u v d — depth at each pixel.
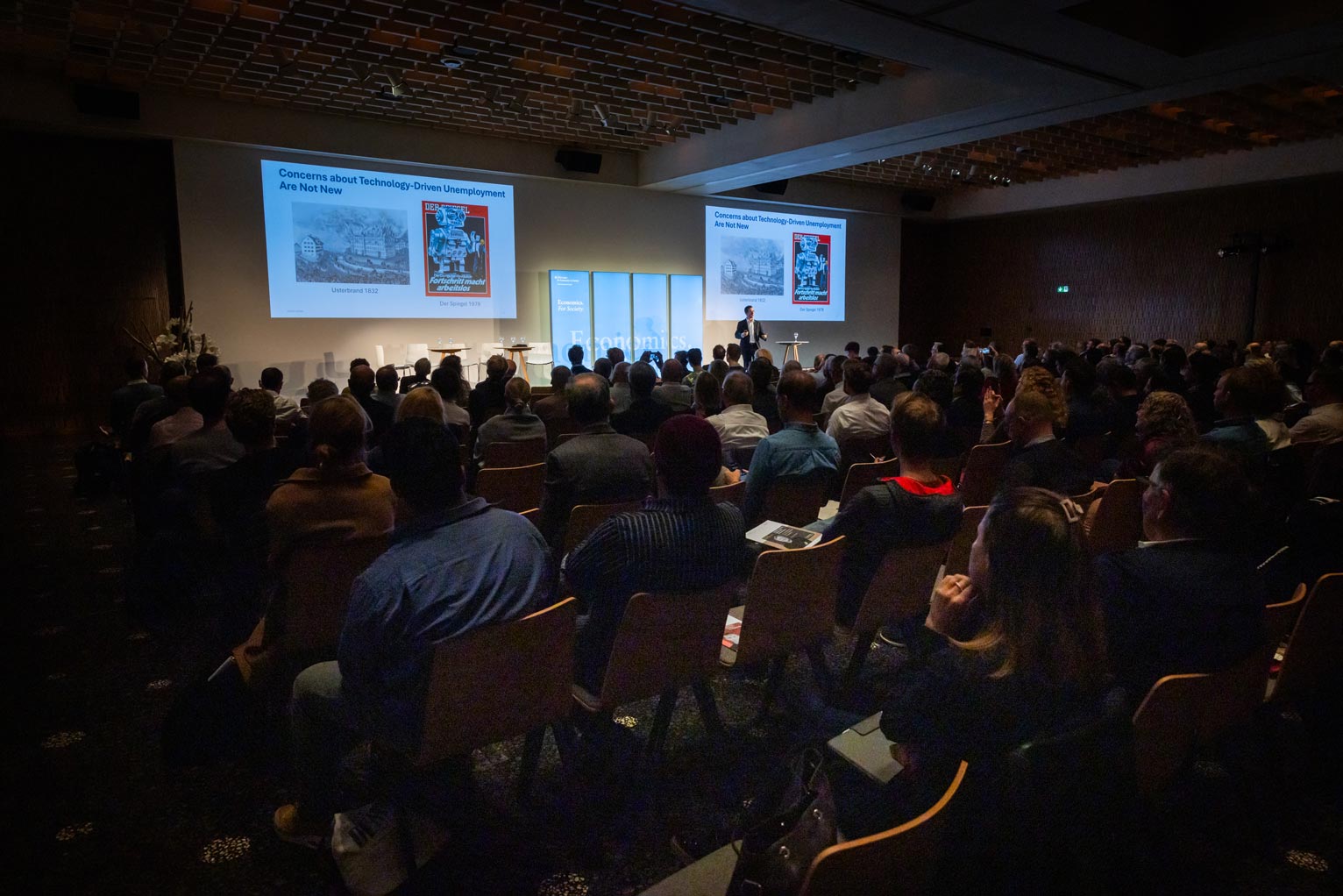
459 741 1.72
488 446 4.19
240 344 9.85
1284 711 2.76
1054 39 6.38
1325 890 1.88
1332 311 12.26
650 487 3.08
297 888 1.91
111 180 9.45
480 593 1.69
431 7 6.59
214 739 2.32
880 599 2.45
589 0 6.32
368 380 4.81
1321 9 5.88
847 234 15.38
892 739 1.27
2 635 3.41
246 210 9.76
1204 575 1.61
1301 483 2.95
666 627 2.06
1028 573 1.19
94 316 9.54
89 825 2.14
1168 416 2.92
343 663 1.66
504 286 11.68
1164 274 14.00
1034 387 3.05
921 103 8.52
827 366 7.32
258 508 2.60
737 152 10.63
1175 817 2.13
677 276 13.27
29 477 6.90
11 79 8.21
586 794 2.25
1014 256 16.05
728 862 1.46
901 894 1.06
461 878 1.72
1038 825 1.10
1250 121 9.91
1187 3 6.66
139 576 3.04
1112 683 1.24
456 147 10.83
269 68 8.16
